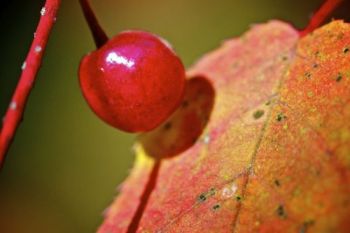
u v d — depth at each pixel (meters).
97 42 0.06
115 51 0.06
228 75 0.07
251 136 0.06
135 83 0.06
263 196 0.06
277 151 0.06
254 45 0.07
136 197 0.06
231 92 0.07
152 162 0.07
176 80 0.06
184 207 0.06
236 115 0.06
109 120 0.06
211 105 0.07
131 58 0.06
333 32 0.06
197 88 0.07
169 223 0.06
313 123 0.06
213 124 0.06
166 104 0.06
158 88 0.06
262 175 0.06
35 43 0.06
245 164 0.06
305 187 0.05
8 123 0.06
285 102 0.06
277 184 0.06
